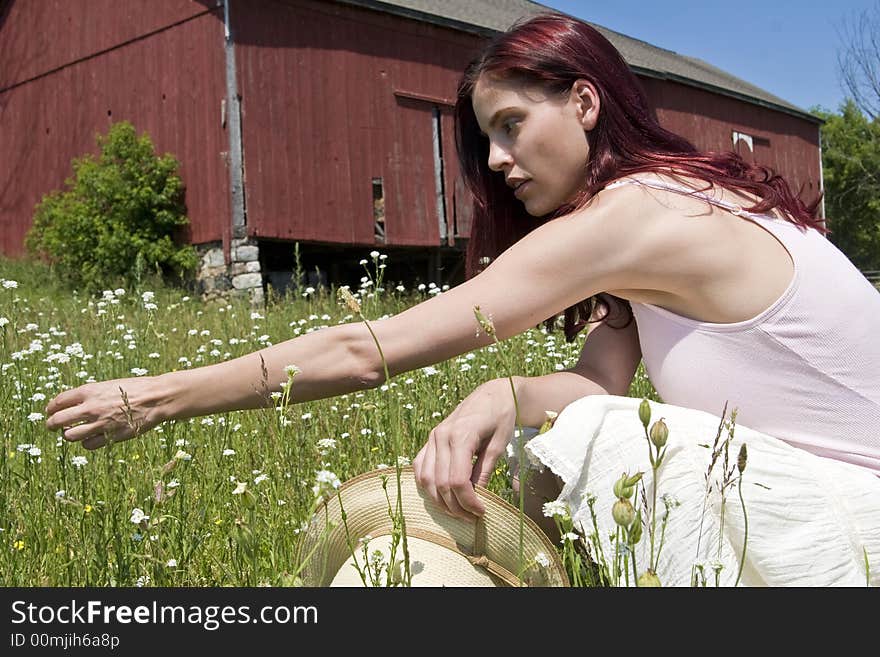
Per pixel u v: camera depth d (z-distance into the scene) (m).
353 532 1.82
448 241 16.52
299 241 14.41
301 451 2.55
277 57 14.27
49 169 17.41
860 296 1.88
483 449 1.81
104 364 4.45
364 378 1.88
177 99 14.75
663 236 1.83
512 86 2.00
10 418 3.20
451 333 1.86
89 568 2.09
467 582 1.70
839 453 1.86
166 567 2.00
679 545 1.70
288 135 14.34
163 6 14.89
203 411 1.91
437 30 16.56
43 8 17.30
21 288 14.24
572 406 1.83
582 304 2.37
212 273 14.45
